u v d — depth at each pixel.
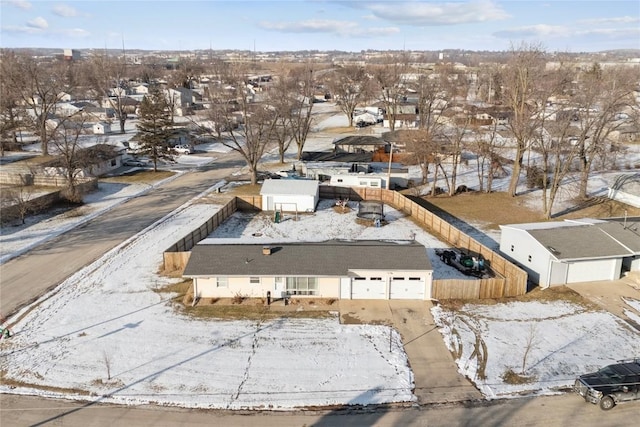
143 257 35.16
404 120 94.75
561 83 62.38
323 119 110.88
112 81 132.00
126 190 53.72
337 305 28.41
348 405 20.14
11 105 78.00
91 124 88.56
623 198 47.09
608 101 45.66
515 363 23.00
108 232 40.44
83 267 33.44
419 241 38.84
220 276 28.30
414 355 23.66
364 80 124.44
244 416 19.47
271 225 42.59
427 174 57.84
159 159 67.00
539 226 34.06
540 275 31.23
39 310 27.69
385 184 52.78
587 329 25.95
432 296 29.19
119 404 20.14
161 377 21.89
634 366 21.02
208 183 56.62
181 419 19.30
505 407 19.95
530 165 60.66
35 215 44.81
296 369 22.50
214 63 195.12
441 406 20.06
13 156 69.31
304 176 56.91
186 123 91.19
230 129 57.84
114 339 24.86
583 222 35.34
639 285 30.83
